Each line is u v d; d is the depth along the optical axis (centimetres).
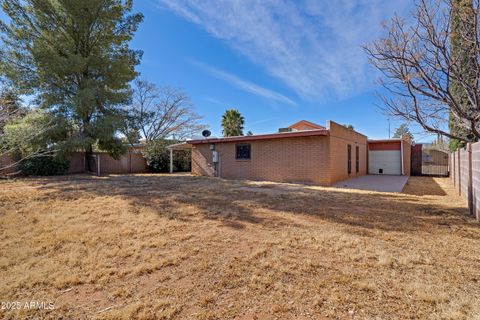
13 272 260
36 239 355
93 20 1313
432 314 189
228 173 1290
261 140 1159
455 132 617
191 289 229
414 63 425
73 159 1491
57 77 1282
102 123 1318
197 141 1409
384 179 1240
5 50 1192
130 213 500
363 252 305
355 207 558
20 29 1224
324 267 268
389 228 403
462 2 376
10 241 348
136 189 820
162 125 2555
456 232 380
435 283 233
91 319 189
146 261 286
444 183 1068
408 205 579
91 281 243
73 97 1236
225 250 317
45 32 1277
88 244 338
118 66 1363
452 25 407
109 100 1372
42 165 1245
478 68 400
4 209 523
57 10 1252
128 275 255
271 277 248
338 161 1075
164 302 209
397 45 448
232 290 227
